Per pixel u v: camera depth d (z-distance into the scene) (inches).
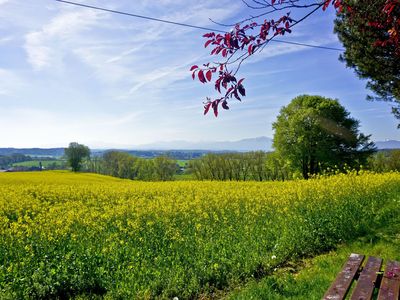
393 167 1820.9
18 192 797.9
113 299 228.1
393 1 113.7
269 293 220.8
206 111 111.4
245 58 109.9
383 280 166.9
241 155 2402.8
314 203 437.4
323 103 1616.6
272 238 336.5
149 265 267.1
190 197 589.6
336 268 262.1
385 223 391.2
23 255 287.9
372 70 583.2
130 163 3235.7
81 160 3292.3
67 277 245.6
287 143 1617.9
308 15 110.2
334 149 1588.3
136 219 400.8
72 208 544.7
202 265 264.7
